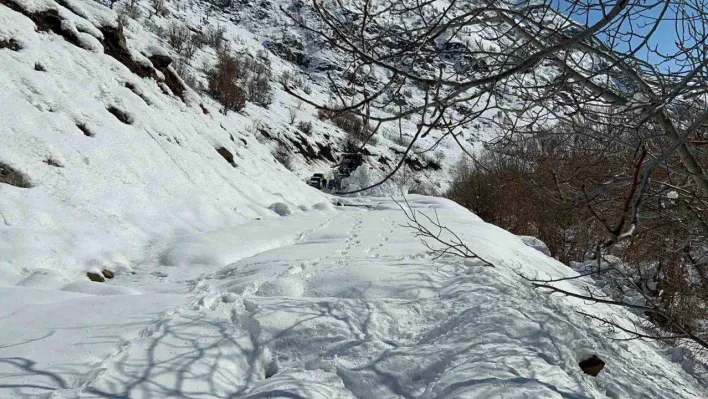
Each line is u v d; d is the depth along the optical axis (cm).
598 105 275
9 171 727
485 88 214
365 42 215
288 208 1266
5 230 629
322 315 410
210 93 3152
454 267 570
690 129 186
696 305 674
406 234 816
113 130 999
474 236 815
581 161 365
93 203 791
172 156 1108
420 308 439
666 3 197
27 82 914
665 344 659
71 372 300
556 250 1398
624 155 370
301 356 360
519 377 313
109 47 1350
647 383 413
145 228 819
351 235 858
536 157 366
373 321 406
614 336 532
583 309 589
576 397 309
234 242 810
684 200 378
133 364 317
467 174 2442
